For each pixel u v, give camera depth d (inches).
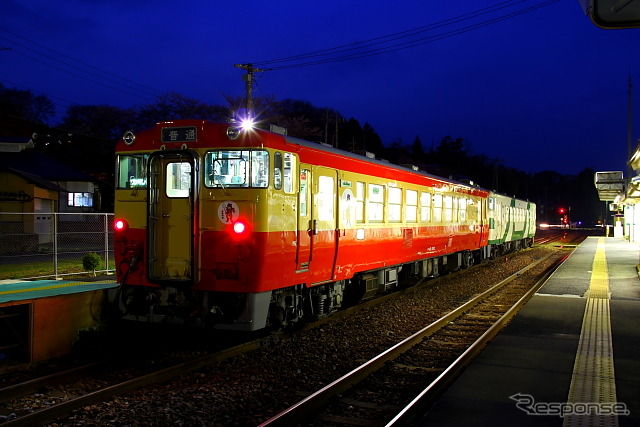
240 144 291.7
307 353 304.8
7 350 300.5
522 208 1181.1
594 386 221.0
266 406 220.2
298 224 322.3
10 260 669.9
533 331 328.2
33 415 195.9
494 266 832.3
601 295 470.9
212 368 271.7
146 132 313.9
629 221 1439.5
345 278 390.0
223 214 293.4
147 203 303.7
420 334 343.3
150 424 197.8
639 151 724.7
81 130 1595.7
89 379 256.5
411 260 513.0
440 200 594.9
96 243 946.7
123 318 320.2
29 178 927.0
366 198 415.8
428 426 179.6
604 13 132.8
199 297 302.4
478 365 254.1
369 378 257.9
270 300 309.0
